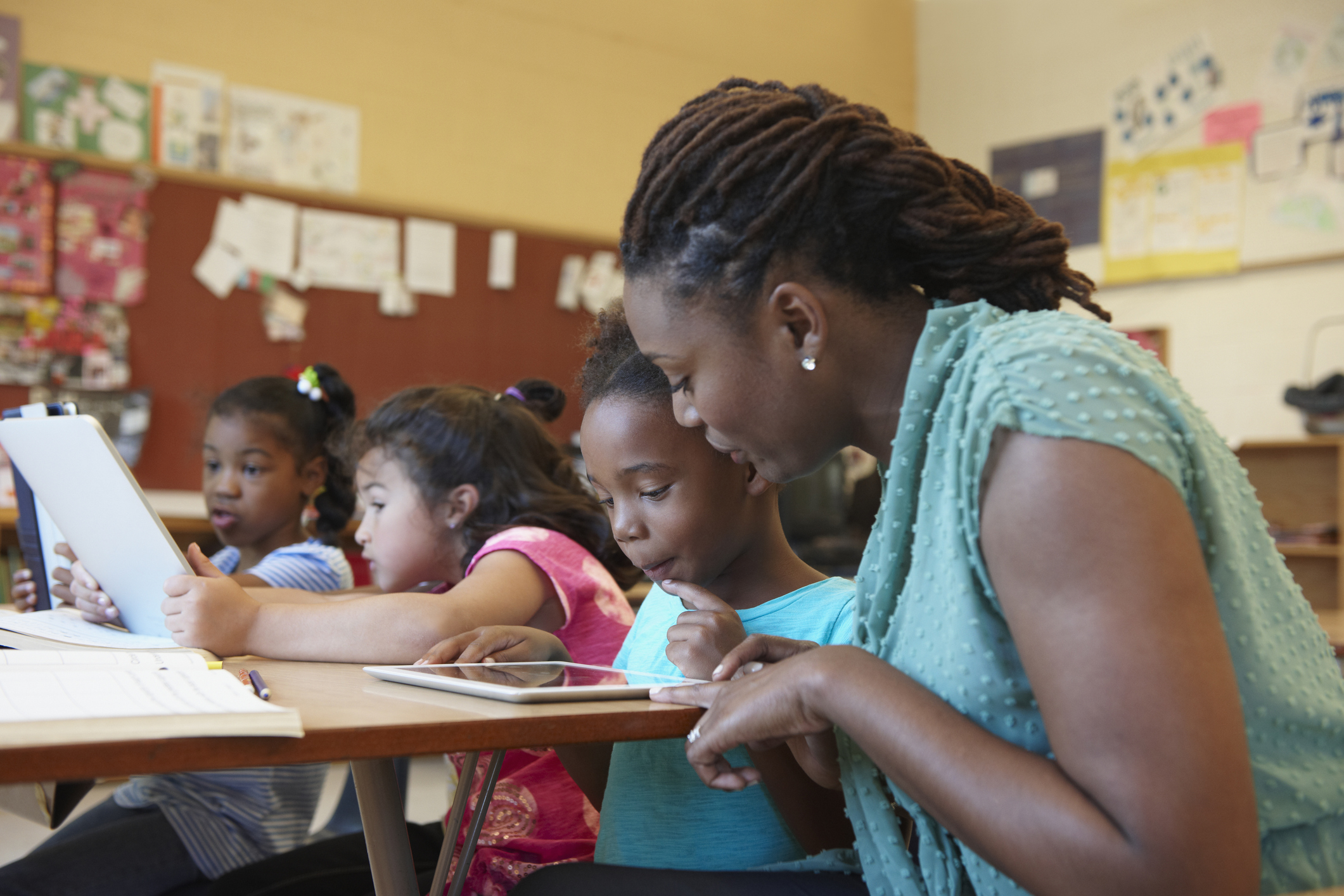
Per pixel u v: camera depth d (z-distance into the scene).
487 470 1.37
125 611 1.18
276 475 1.90
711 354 0.72
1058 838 0.54
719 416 0.73
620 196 4.85
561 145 4.70
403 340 4.25
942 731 0.61
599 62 4.80
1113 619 0.53
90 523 1.13
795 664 0.68
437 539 1.39
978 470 0.60
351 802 2.05
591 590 1.22
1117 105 4.98
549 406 1.60
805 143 0.69
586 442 0.99
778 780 0.90
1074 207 5.06
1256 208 4.61
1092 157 5.03
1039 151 5.19
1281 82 4.57
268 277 3.99
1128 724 0.52
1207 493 0.59
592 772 1.10
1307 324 4.47
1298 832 0.63
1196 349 4.73
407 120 4.34
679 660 0.84
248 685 0.74
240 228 3.94
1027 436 0.58
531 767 1.18
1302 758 0.64
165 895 1.33
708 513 0.95
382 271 4.21
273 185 4.01
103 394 3.69
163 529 1.04
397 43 4.33
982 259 0.72
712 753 0.69
